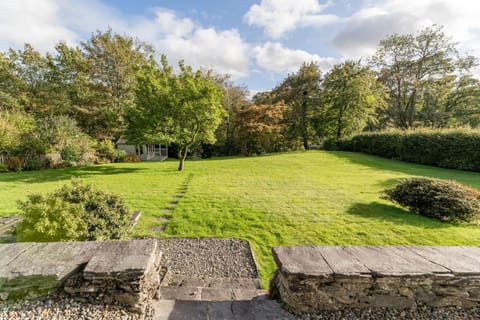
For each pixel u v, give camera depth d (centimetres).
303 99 2120
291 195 643
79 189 317
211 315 175
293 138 2236
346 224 433
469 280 166
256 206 543
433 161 1169
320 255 187
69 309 163
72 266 171
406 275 163
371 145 1579
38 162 1217
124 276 167
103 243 205
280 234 399
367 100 1828
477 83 1773
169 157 2334
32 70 1722
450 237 376
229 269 307
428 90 1861
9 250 190
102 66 1752
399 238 375
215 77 2283
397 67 1884
